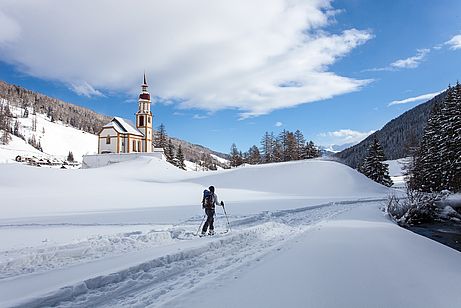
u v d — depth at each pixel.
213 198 11.84
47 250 8.24
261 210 20.27
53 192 30.84
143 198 28.83
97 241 9.27
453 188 37.34
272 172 50.19
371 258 8.14
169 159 95.75
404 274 6.82
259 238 11.12
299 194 40.84
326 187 44.62
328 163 52.94
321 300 5.21
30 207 21.42
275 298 5.27
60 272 6.32
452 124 38.09
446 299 5.41
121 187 38.06
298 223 15.45
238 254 8.67
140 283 6.11
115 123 85.75
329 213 19.81
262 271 6.84
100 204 23.86
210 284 5.99
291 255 8.39
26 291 5.21
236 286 5.86
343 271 6.88
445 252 9.69
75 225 13.51
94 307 5.04
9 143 142.50
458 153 36.50
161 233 10.50
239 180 48.41
